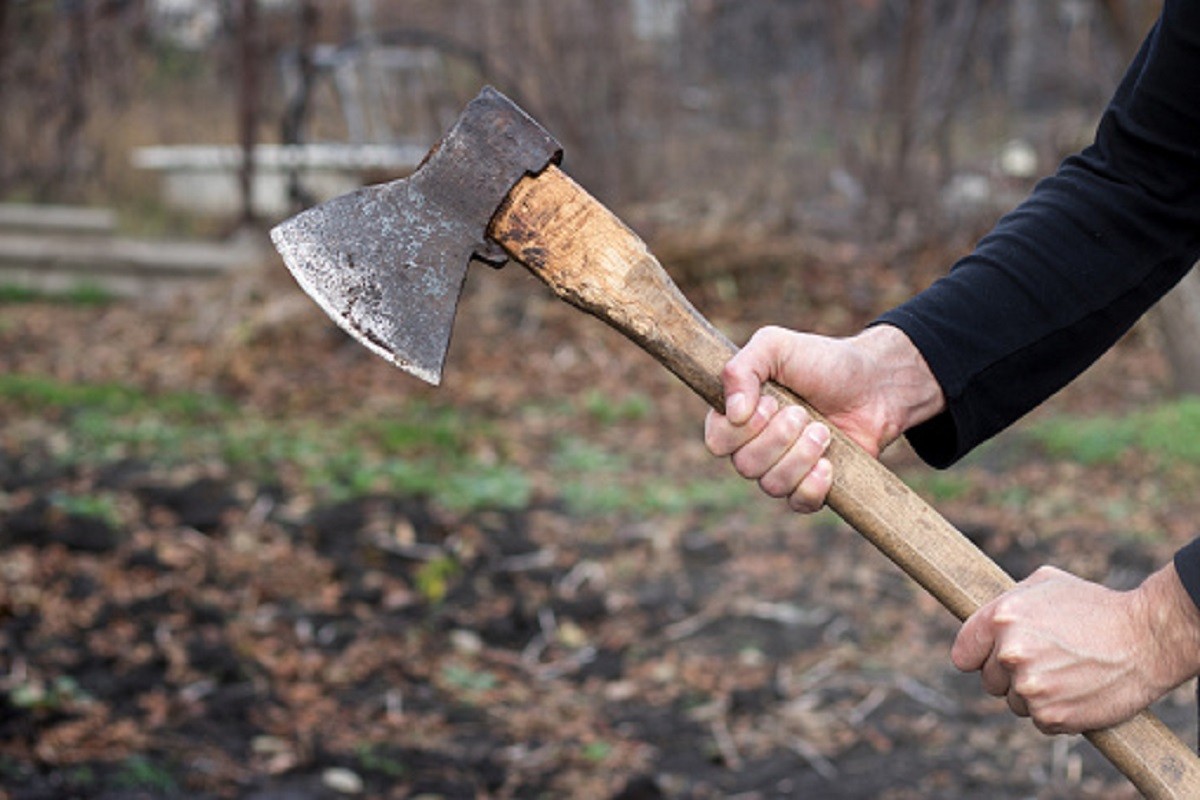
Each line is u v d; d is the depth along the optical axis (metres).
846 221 12.35
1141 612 1.98
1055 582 2.02
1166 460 7.59
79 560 6.15
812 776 4.86
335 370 9.70
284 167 12.25
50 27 13.37
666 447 8.46
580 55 12.16
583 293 2.11
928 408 2.22
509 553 6.64
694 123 12.94
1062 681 1.97
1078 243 2.21
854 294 11.16
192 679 5.31
